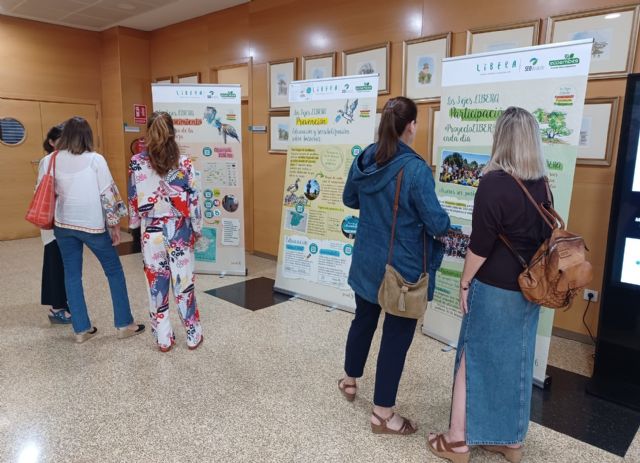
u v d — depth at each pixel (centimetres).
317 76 434
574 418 217
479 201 158
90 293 386
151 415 214
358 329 214
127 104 639
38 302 367
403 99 181
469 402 174
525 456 190
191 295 279
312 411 219
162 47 624
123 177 657
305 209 370
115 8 536
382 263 185
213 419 211
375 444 195
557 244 150
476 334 170
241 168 435
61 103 632
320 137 355
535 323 171
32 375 250
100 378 247
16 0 513
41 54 605
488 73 253
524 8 302
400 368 193
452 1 334
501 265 162
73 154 266
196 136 427
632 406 223
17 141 598
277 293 395
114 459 184
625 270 232
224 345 290
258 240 530
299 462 183
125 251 543
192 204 266
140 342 293
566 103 225
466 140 267
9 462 182
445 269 288
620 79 271
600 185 285
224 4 504
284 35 460
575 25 282
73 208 267
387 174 179
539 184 159
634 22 262
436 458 187
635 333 234
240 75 527
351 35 402
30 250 546
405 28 365
